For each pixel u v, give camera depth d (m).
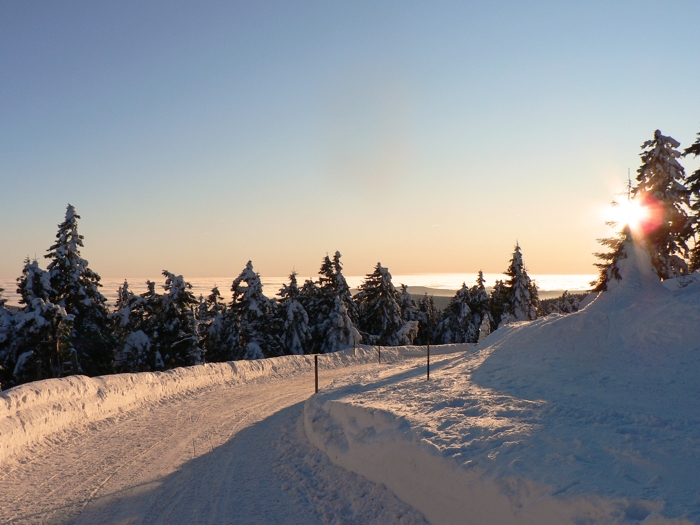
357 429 10.66
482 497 6.61
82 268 34.59
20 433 10.98
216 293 47.97
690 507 4.98
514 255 46.56
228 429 14.27
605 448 6.75
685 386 9.50
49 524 7.84
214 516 8.23
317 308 53.88
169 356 37.50
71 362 29.69
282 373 26.47
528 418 8.54
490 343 18.22
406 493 8.01
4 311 31.20
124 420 14.65
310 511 8.45
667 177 23.62
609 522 5.21
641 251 15.51
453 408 9.94
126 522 7.96
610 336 12.97
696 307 12.40
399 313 55.97
